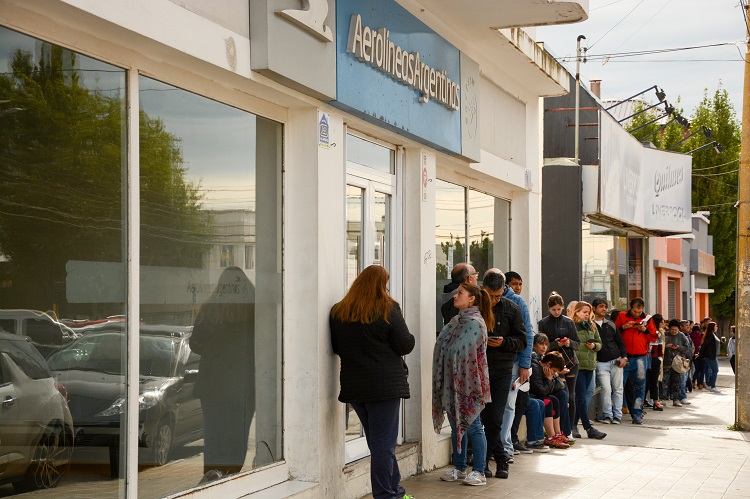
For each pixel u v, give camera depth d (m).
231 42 6.36
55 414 5.17
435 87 9.97
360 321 7.52
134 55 5.79
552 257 17.06
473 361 8.91
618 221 20.23
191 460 6.43
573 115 19.31
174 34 5.73
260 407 7.34
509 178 13.20
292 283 7.73
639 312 18.05
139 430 5.86
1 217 4.88
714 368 28.11
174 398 6.25
